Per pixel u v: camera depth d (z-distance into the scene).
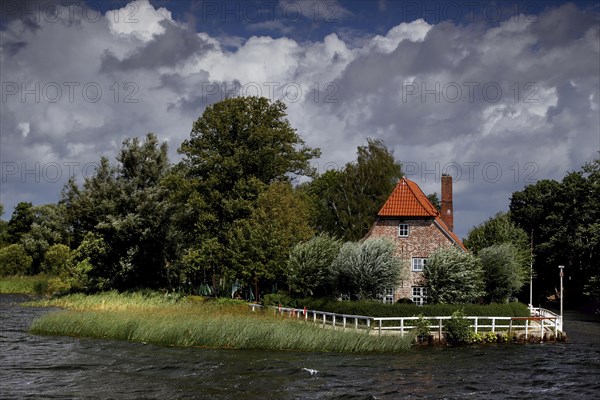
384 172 84.75
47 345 38.97
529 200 93.56
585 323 63.78
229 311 47.84
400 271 48.88
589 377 31.83
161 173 75.94
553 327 47.22
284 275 58.78
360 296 48.22
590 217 82.44
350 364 34.28
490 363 35.50
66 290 76.62
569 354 39.25
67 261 79.00
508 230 76.19
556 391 28.67
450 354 38.47
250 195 69.75
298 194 74.50
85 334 43.22
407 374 31.89
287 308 49.50
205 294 80.50
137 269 72.50
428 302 48.59
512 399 27.06
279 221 61.00
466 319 43.00
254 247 59.19
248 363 33.88
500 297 52.50
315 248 52.28
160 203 71.62
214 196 71.25
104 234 71.81
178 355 35.94
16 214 127.31
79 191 73.00
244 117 73.19
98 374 30.58
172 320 41.72
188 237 75.88
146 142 75.88
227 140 73.25
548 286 91.31
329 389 28.20
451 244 55.50
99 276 73.25
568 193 85.06
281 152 76.75
